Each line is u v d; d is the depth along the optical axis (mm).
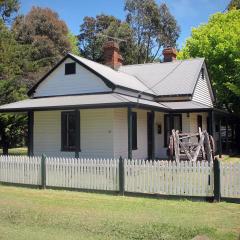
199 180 12945
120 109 22984
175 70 29422
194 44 37344
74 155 23500
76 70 24234
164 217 10617
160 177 13500
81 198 13523
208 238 8562
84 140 23094
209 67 35562
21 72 36438
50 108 21766
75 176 15156
